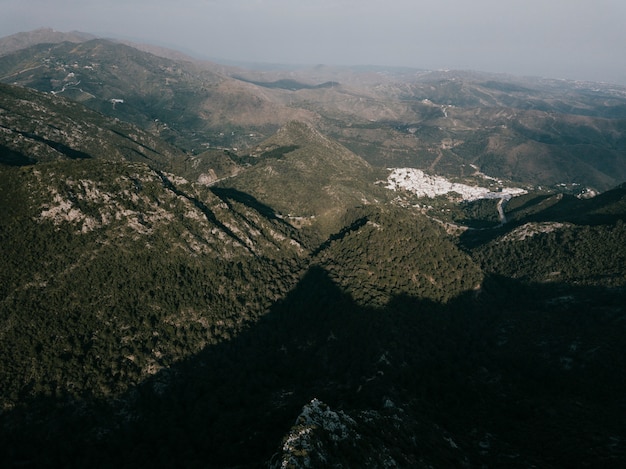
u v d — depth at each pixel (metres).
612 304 192.50
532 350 175.75
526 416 138.88
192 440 132.12
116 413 139.38
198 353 167.12
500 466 113.75
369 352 160.62
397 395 141.75
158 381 151.75
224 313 186.00
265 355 176.25
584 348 166.25
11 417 126.56
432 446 115.81
